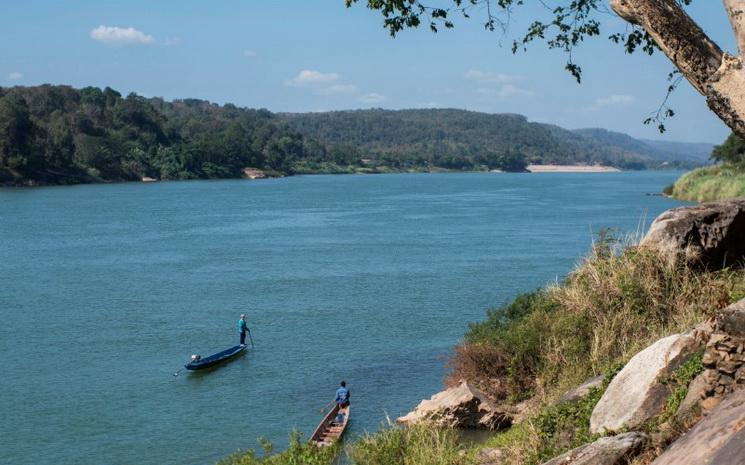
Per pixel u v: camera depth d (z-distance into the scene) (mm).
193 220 100562
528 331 19250
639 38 11914
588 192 167750
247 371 30578
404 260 60625
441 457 13102
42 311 42562
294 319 39656
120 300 45500
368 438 15297
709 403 8039
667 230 17172
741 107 7988
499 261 59031
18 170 191125
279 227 90500
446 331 36094
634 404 9812
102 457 22406
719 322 8031
